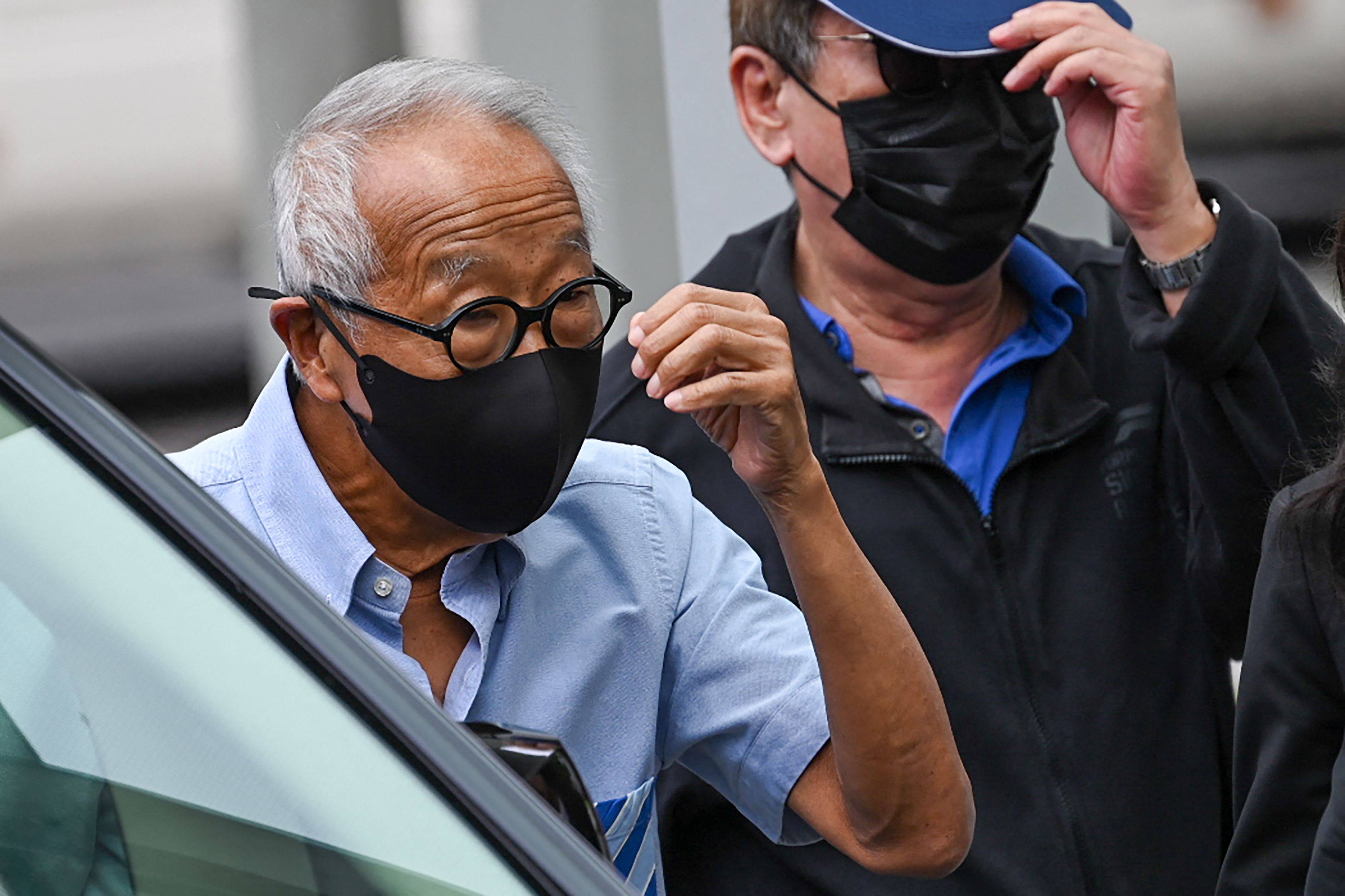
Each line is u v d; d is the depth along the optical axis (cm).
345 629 386
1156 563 711
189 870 356
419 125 474
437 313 466
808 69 697
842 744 521
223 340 2139
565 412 475
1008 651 682
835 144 696
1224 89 2233
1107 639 691
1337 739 567
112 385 2044
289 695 372
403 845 358
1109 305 750
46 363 406
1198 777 694
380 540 509
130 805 361
